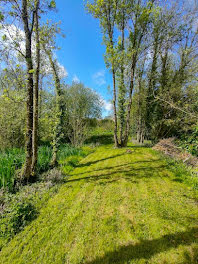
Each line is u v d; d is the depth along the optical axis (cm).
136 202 323
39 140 1084
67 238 242
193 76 688
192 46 870
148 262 190
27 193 378
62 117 652
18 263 204
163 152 712
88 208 318
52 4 421
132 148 895
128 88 1107
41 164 548
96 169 580
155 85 1008
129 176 471
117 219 275
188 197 326
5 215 281
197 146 562
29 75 406
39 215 303
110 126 1964
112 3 712
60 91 651
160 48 929
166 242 215
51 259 207
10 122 768
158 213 279
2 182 374
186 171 454
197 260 185
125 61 765
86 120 1573
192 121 621
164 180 421
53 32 459
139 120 1166
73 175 535
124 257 200
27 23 393
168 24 825
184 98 712
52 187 427
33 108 434
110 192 379
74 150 863
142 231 241
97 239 235
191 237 220
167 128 958
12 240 243
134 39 783
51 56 554
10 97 399
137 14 725
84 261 201
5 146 795
